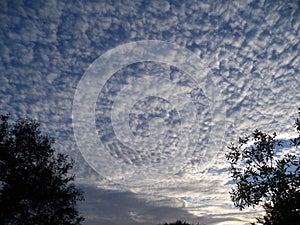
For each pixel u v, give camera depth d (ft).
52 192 59.11
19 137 60.03
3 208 54.29
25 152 59.72
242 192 29.89
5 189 55.52
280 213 27.30
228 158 32.32
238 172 31.27
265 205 29.12
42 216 58.23
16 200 55.62
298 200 25.70
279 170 28.35
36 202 57.41
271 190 28.04
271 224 28.43
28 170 58.49
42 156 61.72
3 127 60.39
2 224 54.34
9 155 57.93
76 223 62.64
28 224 55.88
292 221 26.09
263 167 29.37
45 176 59.41
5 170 56.54
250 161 30.99
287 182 27.40
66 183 63.62
